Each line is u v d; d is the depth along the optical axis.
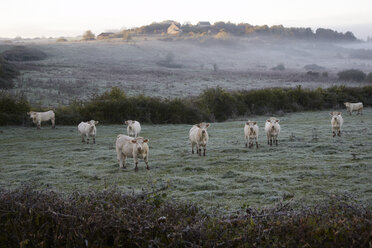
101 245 5.41
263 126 29.84
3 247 5.44
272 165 14.01
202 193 10.09
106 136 27.02
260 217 5.86
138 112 35.69
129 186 11.31
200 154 17.28
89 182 12.34
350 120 31.55
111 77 77.12
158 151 19.22
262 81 84.62
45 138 26.27
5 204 6.18
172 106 36.38
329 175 11.70
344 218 5.55
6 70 65.19
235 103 40.59
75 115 34.75
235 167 14.09
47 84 58.84
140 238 5.37
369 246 4.91
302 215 5.80
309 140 20.20
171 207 6.33
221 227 5.64
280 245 5.12
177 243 5.33
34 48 164.62
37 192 6.70
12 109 33.75
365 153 15.53
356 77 94.19
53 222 5.82
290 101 43.94
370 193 9.26
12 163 17.05
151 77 83.06
